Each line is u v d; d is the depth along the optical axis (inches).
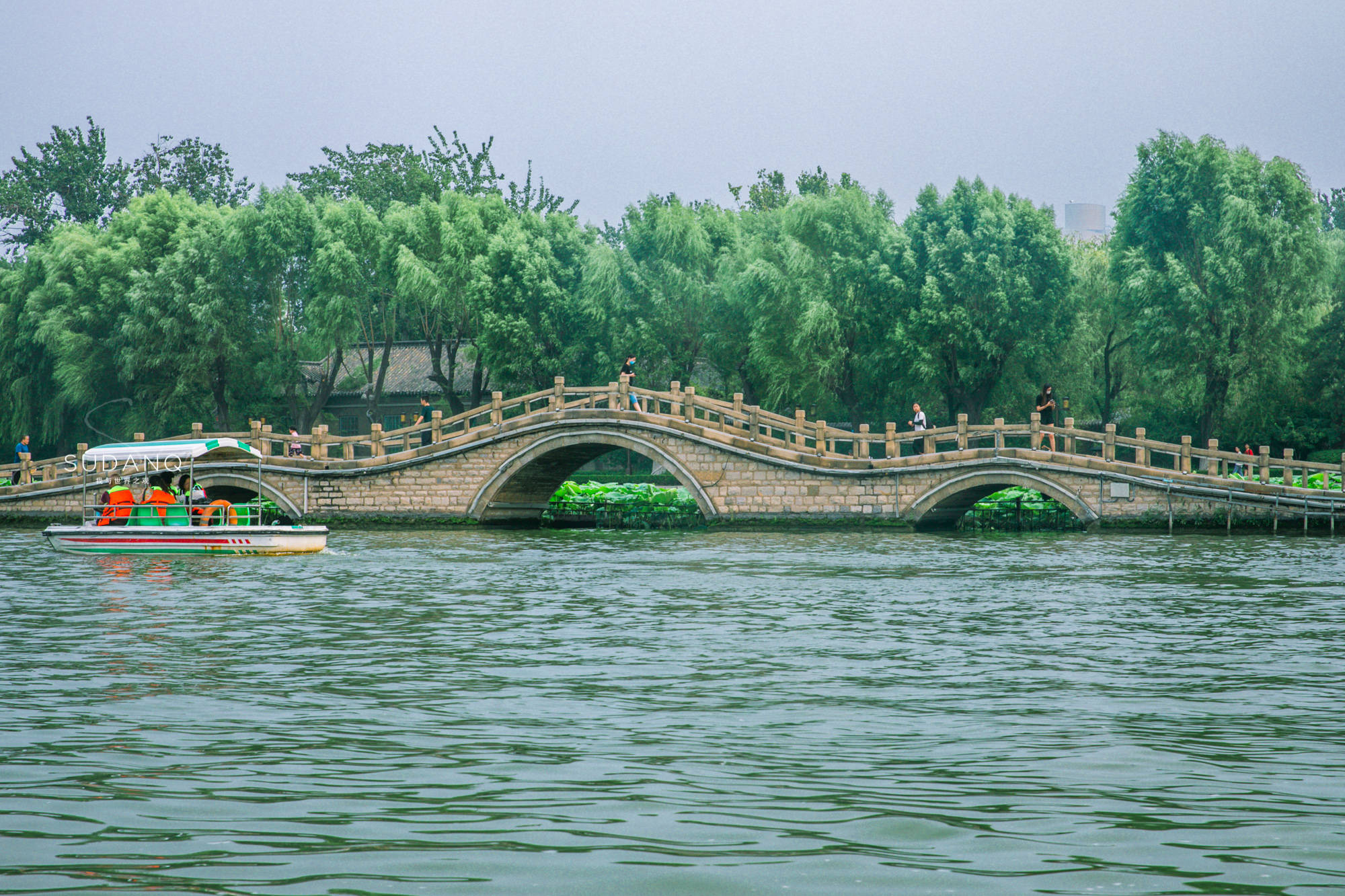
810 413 2362.2
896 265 2198.6
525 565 1105.4
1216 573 984.9
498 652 615.2
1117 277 2192.4
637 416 1572.3
